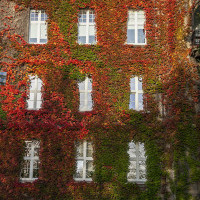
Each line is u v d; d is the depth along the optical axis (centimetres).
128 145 1496
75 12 1678
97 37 1639
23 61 1598
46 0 1689
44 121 1520
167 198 1422
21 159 1486
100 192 1439
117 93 1560
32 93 1593
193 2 1574
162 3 1680
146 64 1595
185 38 1580
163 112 1524
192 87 1512
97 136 1499
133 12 1698
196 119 1471
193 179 1408
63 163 1473
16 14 1686
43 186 1445
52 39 1633
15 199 1432
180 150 1444
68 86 1572
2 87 1562
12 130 1503
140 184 1458
